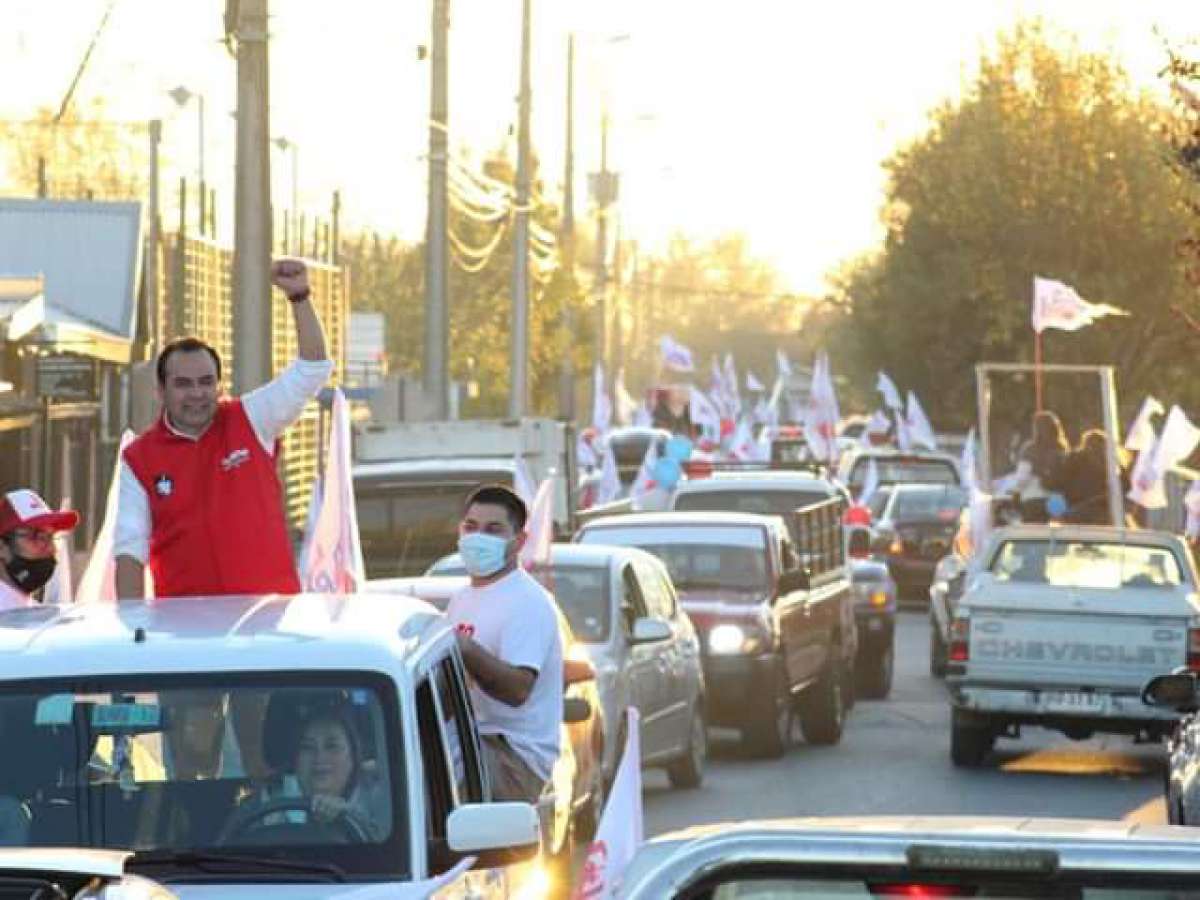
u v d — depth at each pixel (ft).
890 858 40.29
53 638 67.36
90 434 251.80
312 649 66.59
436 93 336.70
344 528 109.70
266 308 164.66
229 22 167.94
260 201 164.45
